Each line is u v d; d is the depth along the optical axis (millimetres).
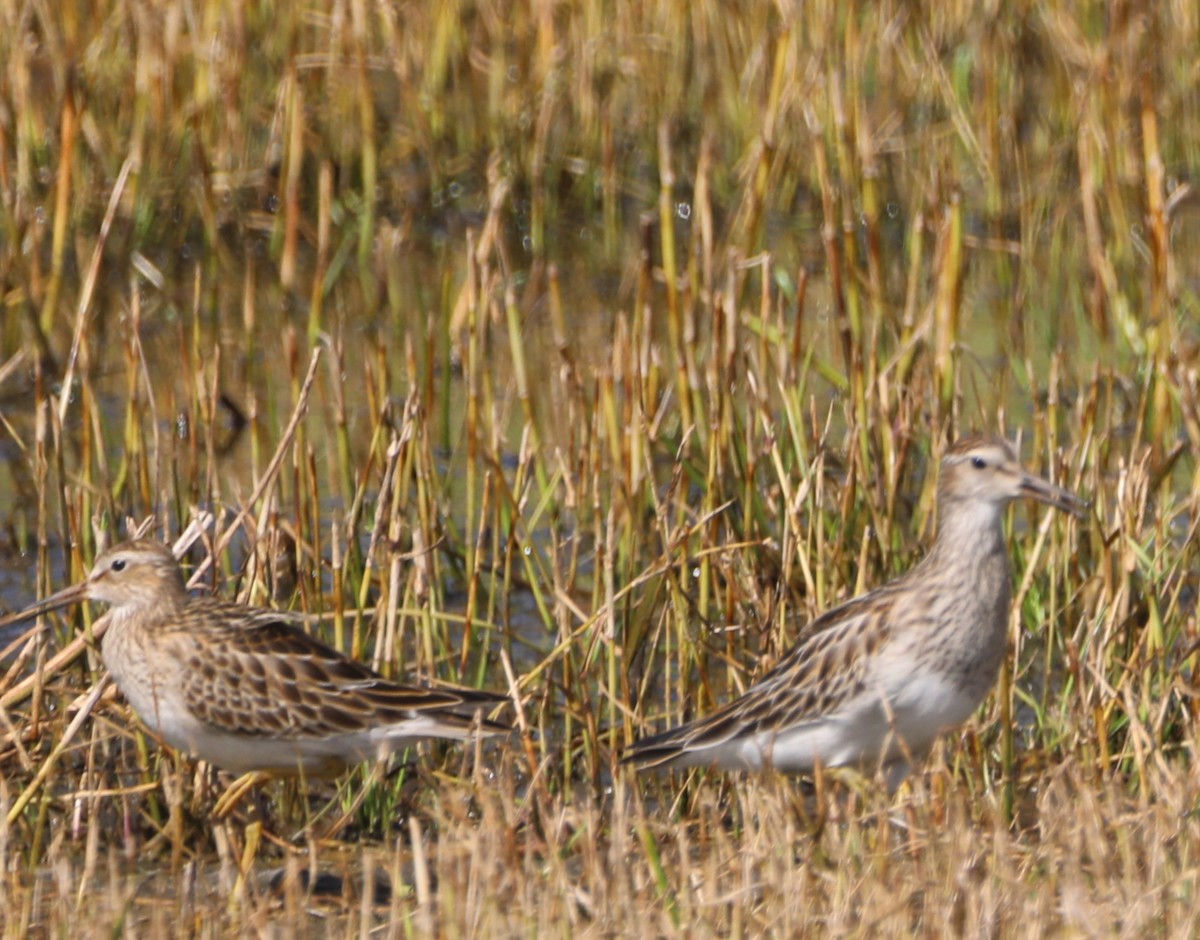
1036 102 23641
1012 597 11953
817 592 11938
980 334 18672
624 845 8984
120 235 20625
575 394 13344
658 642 12656
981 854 9148
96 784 10727
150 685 10438
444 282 17172
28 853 10484
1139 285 18328
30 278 17688
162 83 21125
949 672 10203
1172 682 11055
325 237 18453
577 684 11617
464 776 11188
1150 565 11664
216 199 21406
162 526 12719
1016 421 16141
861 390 12820
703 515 12180
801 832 9672
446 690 10391
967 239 20281
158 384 17312
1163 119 22750
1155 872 8672
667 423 14953
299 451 13117
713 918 8492
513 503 12078
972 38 23203
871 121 22438
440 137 22625
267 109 22266
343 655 10508
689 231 21078
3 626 12977
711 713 10984
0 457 15828
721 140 22578
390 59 22234
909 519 13633
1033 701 11578
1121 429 15414
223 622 10484
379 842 10758
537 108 22625
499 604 13633
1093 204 16859
